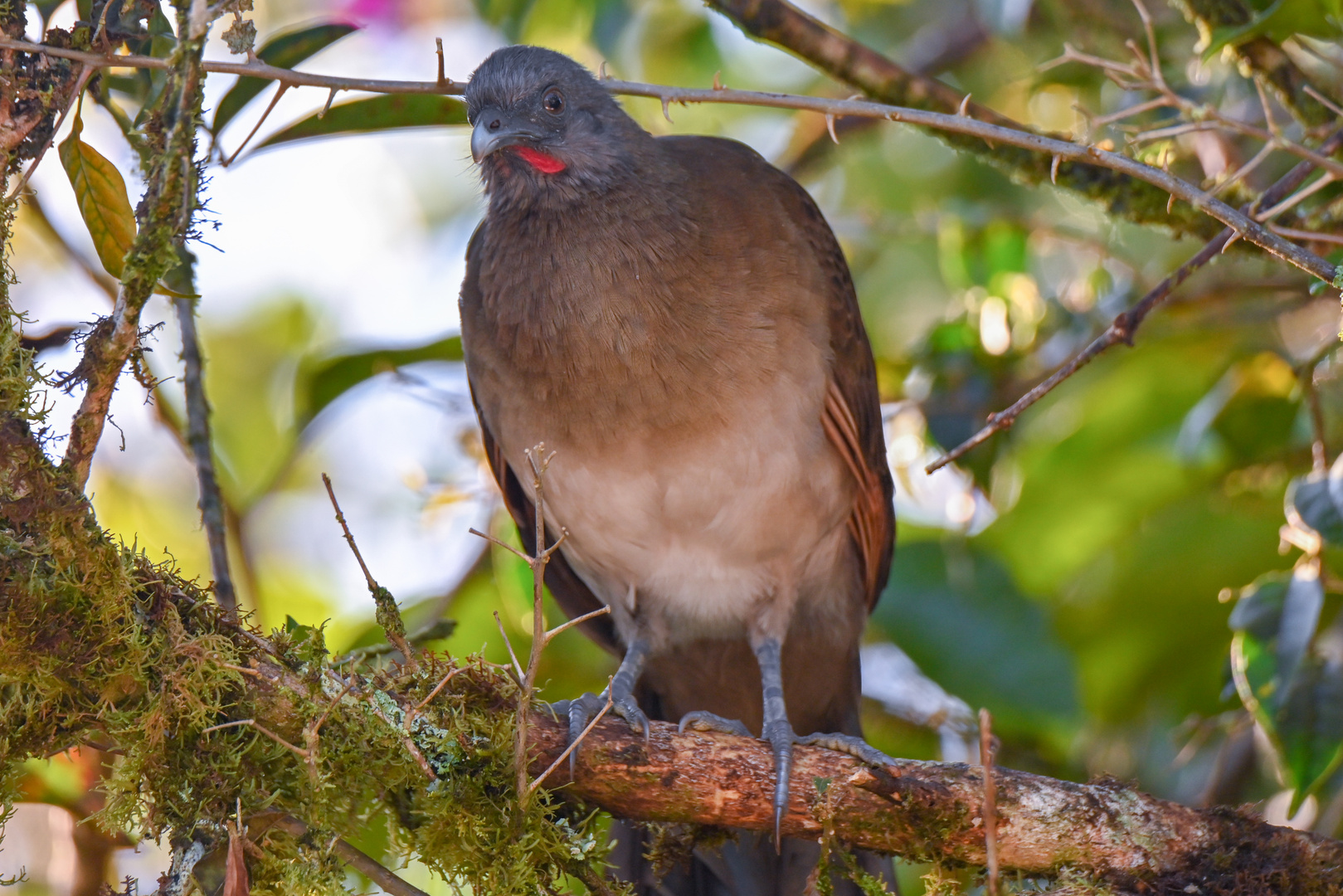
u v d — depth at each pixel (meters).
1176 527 9.08
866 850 6.30
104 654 5.13
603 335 7.43
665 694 8.96
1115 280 9.63
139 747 5.17
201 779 5.23
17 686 5.11
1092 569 9.51
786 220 7.99
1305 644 6.96
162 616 5.27
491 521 9.38
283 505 11.12
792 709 8.81
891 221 10.03
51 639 5.07
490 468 8.64
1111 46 9.16
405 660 5.61
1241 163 8.45
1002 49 10.32
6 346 5.17
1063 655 8.30
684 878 7.64
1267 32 6.81
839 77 7.74
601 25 10.54
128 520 10.48
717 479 7.68
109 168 5.76
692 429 7.54
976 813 5.96
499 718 5.70
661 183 7.64
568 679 9.36
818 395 7.84
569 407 7.59
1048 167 7.87
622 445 7.61
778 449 7.70
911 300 11.18
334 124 7.31
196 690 5.20
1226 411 8.73
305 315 11.43
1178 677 9.18
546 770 5.72
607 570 8.30
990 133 6.12
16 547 5.09
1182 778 8.89
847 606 8.67
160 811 5.23
